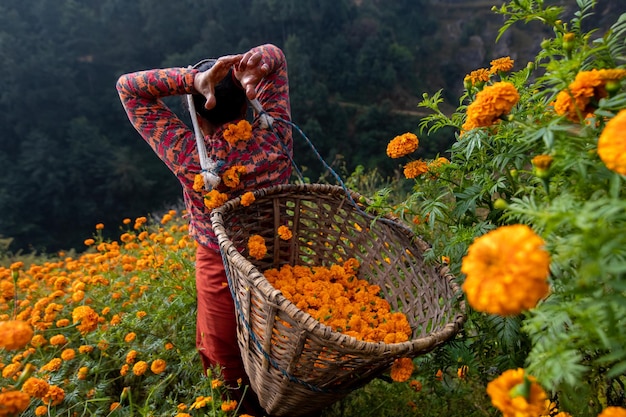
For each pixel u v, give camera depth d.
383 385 1.66
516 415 0.67
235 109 1.46
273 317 1.07
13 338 0.90
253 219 1.58
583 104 0.81
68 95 34.62
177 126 1.45
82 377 1.61
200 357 1.73
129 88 1.40
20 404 0.90
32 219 29.22
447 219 1.27
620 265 0.57
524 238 0.58
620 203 0.60
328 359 1.07
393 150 1.33
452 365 1.36
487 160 1.13
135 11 40.28
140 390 1.79
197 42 41.25
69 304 2.16
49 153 30.84
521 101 1.10
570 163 0.75
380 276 1.66
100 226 3.02
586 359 0.92
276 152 1.52
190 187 1.46
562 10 1.03
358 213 1.66
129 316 1.96
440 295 1.37
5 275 2.53
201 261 1.53
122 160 32.06
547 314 0.71
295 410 1.36
